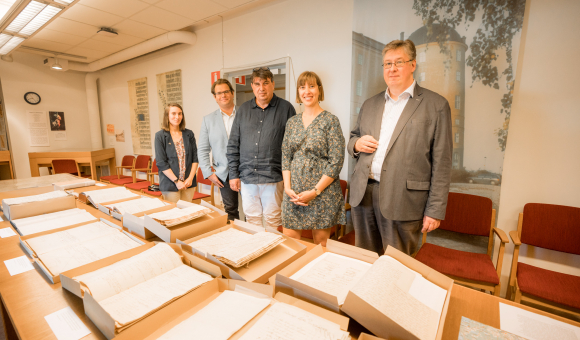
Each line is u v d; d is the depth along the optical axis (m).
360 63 2.34
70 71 5.62
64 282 0.74
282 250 0.94
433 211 1.34
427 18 2.00
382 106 1.52
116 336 0.55
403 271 0.75
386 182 1.42
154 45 3.85
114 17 3.21
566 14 1.62
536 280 1.46
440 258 1.68
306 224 1.71
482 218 1.82
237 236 1.03
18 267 0.91
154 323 0.60
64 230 1.16
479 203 1.84
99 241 1.05
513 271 1.63
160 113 4.46
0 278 0.85
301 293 0.68
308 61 2.74
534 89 1.74
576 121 1.65
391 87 1.43
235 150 2.11
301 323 0.60
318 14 2.62
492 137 1.85
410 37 2.08
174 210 1.20
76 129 5.78
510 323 0.66
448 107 1.34
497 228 1.76
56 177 2.49
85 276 0.77
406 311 0.62
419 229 1.50
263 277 0.79
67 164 4.78
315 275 0.79
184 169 2.57
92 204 1.60
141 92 4.72
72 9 3.00
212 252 0.89
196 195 3.35
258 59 3.12
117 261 0.88
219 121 2.38
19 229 1.20
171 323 0.61
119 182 4.25
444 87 1.98
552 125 1.72
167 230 0.99
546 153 1.75
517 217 1.87
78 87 5.75
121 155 5.50
